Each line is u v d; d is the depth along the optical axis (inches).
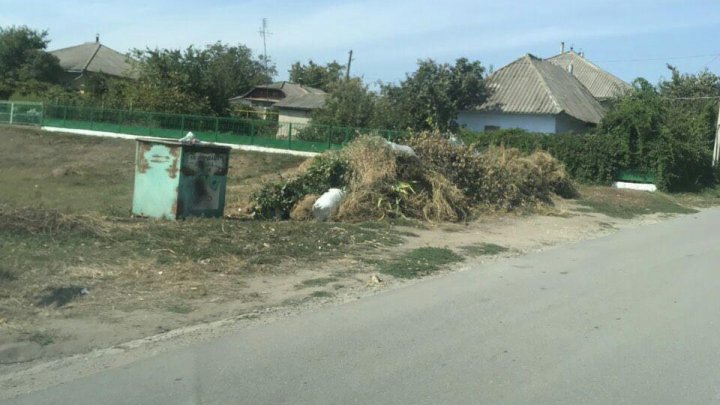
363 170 584.4
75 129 1541.6
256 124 1344.7
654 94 1155.9
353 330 254.4
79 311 256.4
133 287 293.1
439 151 675.4
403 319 272.7
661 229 655.1
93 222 387.9
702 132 1317.7
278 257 377.7
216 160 470.9
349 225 505.4
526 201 763.4
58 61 2421.3
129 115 1501.0
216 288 307.1
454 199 617.0
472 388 195.2
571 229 618.8
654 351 235.0
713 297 328.2
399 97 1521.9
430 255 426.9
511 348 235.6
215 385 192.5
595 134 1168.2
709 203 1018.7
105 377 197.3
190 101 1668.3
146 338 234.5
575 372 211.2
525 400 186.5
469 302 306.8
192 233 400.5
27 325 235.3
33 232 350.6
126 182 1111.0
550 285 351.9
